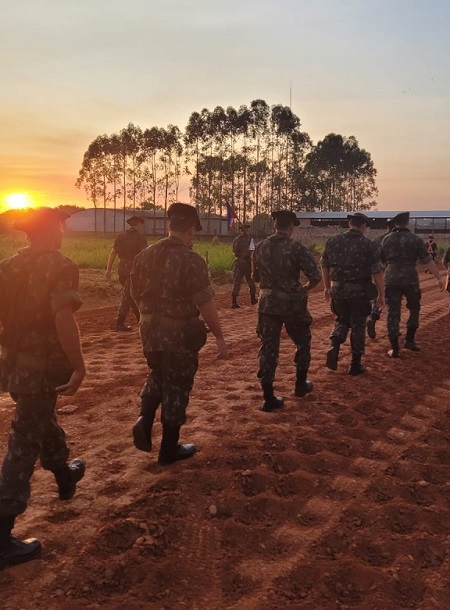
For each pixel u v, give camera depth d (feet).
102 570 8.59
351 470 12.98
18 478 8.79
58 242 9.14
